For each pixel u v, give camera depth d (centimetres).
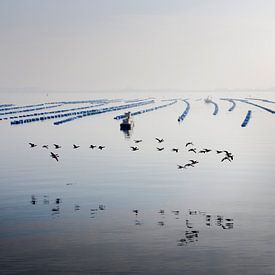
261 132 8188
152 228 2670
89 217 2912
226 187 3797
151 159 5316
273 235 2516
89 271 2061
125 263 2145
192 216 2919
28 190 3744
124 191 3669
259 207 3128
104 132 8344
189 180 4100
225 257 2206
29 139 7469
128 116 9319
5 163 5125
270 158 5278
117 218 2886
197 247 2344
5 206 3209
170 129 8794
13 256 2241
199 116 12481
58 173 4497
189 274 2020
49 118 12262
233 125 9662
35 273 2045
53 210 3091
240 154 5609
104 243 2417
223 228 2655
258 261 2152
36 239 2488
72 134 8094
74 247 2359
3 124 10444
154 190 3700
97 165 4944
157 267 2097
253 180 4075
